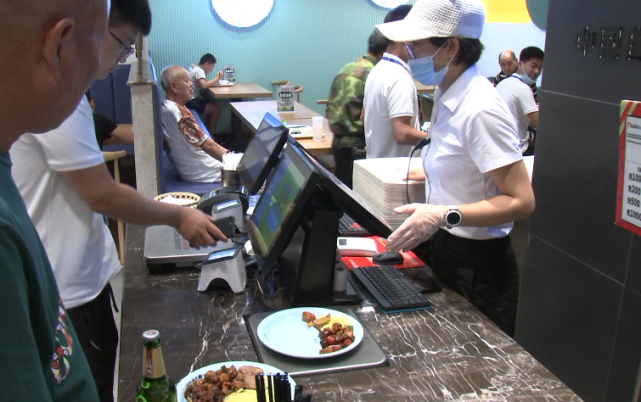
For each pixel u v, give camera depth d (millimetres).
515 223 2574
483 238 1863
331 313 1438
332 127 3564
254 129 4488
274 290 1645
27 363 565
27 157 1368
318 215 1468
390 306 1530
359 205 1416
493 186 1802
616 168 1869
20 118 644
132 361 1284
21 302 569
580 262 2080
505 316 1940
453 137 1776
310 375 1228
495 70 6848
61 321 764
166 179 4137
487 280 1900
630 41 1763
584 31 1955
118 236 3742
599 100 1924
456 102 1745
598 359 2025
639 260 1809
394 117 2865
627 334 1880
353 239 1994
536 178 2297
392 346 1361
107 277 1648
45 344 662
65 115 687
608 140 1897
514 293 1952
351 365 1259
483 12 1738
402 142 2865
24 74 618
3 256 554
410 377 1231
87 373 803
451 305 1585
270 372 1174
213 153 4012
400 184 2076
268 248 1428
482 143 1671
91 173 1402
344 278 1601
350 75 3457
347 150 3533
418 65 1793
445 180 1844
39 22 603
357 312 1531
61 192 1442
